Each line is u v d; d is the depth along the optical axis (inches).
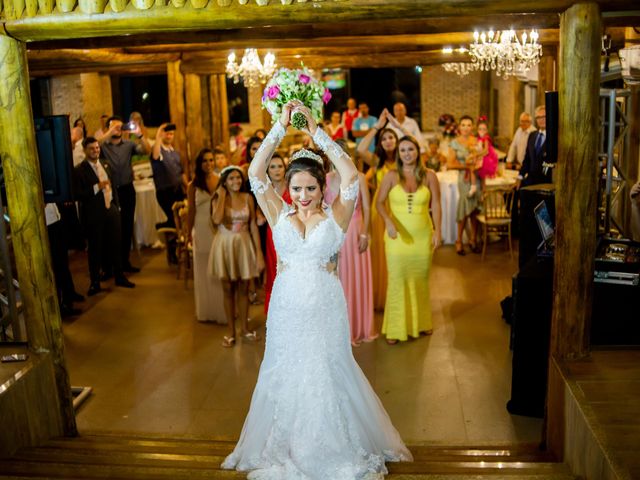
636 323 183.9
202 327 273.0
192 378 228.8
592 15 149.4
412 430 192.5
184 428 197.2
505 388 215.9
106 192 310.7
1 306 211.6
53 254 281.0
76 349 254.2
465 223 360.8
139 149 355.6
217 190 243.9
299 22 156.3
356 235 243.9
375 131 277.7
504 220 349.7
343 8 153.3
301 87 135.3
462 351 242.8
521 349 195.8
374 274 283.4
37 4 159.6
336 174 220.4
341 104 712.4
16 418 160.7
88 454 158.4
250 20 156.0
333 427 139.6
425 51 371.2
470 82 651.5
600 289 184.9
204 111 499.8
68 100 509.4
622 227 271.0
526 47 323.0
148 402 213.5
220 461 152.6
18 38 163.8
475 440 186.4
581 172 155.9
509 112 568.7
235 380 226.7
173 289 319.6
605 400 140.8
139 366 239.0
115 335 266.7
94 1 157.8
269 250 253.0
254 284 296.2
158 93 629.0
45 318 177.5
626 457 118.3
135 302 303.0
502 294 299.4
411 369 230.4
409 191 243.0
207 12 156.2
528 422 195.8
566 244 160.2
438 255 362.9
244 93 649.6
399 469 143.6
